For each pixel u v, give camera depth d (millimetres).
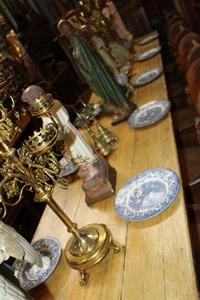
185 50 2928
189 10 6250
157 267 1331
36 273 1661
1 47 4180
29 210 3643
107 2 4445
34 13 5766
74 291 1466
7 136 1214
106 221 1763
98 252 1459
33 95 1445
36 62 5215
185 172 2617
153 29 6680
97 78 2623
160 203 1602
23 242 1163
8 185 1224
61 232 1926
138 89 3486
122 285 1346
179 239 1396
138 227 1585
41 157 1294
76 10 2809
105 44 3004
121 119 2834
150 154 2164
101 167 1986
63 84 5617
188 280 1204
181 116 3482
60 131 1714
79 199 2145
